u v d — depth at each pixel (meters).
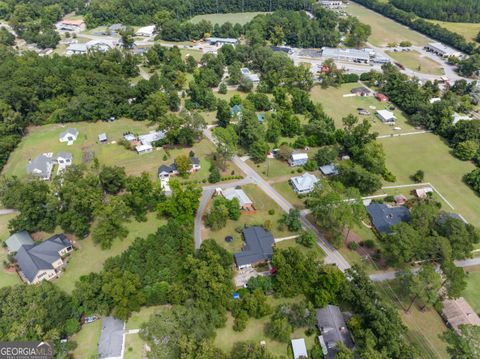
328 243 107.38
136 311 85.50
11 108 164.38
